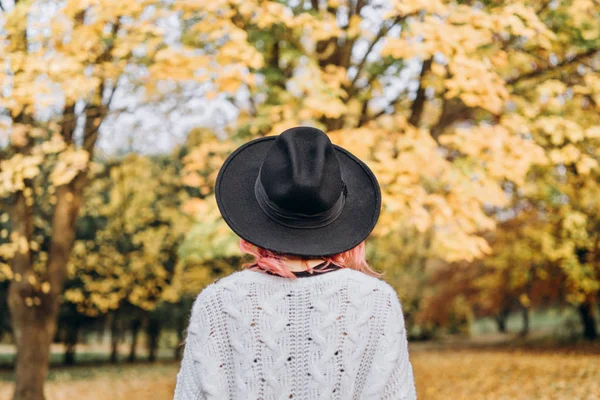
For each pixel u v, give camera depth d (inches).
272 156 60.3
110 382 620.7
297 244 59.2
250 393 57.4
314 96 202.1
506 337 1189.7
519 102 237.3
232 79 192.7
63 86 194.4
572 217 281.0
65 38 198.5
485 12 215.9
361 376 59.3
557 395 408.8
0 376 714.8
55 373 730.8
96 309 764.6
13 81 192.2
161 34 210.8
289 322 58.8
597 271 529.7
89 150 274.4
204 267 706.8
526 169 199.8
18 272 297.7
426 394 456.4
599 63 254.5
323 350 58.1
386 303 61.6
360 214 62.3
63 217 307.7
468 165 208.7
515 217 454.6
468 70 188.7
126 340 1291.8
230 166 63.5
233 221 60.2
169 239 669.9
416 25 187.8
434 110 322.3
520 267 622.2
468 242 198.8
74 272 666.8
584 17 226.1
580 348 779.4
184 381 60.3
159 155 520.7
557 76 243.1
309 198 57.9
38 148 219.9
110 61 227.1
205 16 215.8
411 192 193.8
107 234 674.8
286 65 268.2
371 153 223.5
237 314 59.2
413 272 1031.0
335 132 206.5
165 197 560.7
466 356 783.7
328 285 60.0
